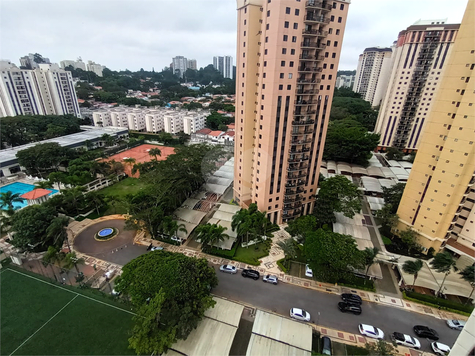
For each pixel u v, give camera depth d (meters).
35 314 37.72
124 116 152.00
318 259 41.00
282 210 60.28
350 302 39.97
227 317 34.62
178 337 31.02
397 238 56.25
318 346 33.56
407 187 53.47
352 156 96.12
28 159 81.81
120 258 49.38
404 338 34.53
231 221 57.00
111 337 34.56
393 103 105.19
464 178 44.00
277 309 39.22
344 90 198.75
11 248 51.66
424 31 91.12
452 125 43.75
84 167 78.75
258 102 51.06
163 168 67.44
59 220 47.00
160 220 53.38
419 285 41.31
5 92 121.00
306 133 53.69
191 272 35.88
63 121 123.81
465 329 20.19
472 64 40.72
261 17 47.22
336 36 48.81
